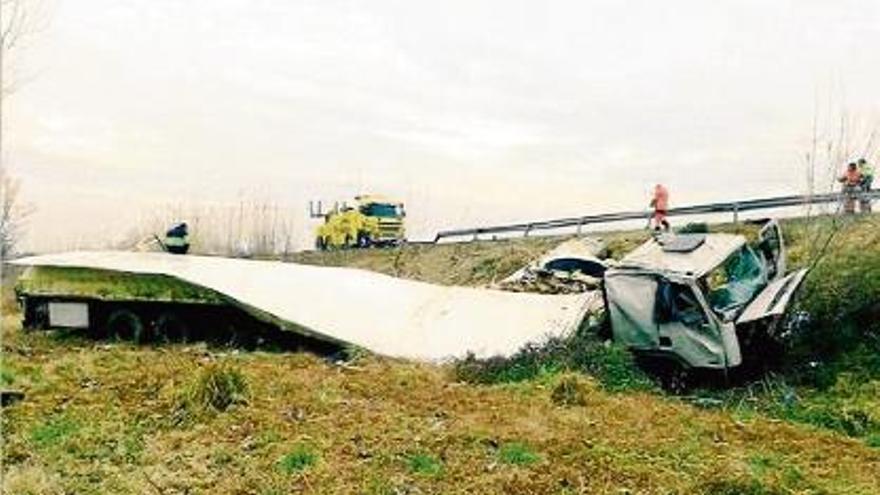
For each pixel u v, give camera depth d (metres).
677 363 12.99
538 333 14.85
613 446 9.81
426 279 24.66
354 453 9.41
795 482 8.76
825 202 18.58
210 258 17.12
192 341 15.62
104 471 8.73
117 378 12.42
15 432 9.72
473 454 9.42
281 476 8.71
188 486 8.43
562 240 23.69
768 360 13.49
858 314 14.13
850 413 11.43
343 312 15.89
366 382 12.75
